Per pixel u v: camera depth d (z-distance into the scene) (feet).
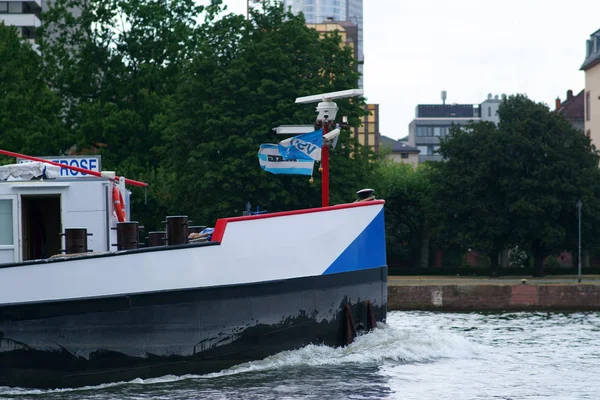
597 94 333.01
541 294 167.22
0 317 66.13
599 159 258.98
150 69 219.41
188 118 184.85
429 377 76.02
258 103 179.01
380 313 83.76
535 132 250.37
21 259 73.82
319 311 76.89
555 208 244.42
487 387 73.77
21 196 74.08
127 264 68.23
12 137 202.18
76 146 213.66
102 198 75.05
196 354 70.38
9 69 215.31
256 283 72.95
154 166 217.77
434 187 257.96
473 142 254.68
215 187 176.76
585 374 81.71
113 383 68.03
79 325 67.10
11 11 382.42
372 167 197.98
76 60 227.20
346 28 536.83
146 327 68.69
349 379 71.92
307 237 76.02
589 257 296.10
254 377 71.26
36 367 66.49
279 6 195.11
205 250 70.64
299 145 82.53
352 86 187.93
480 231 248.93
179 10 233.14
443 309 167.32
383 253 83.66
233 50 189.88
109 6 225.15
